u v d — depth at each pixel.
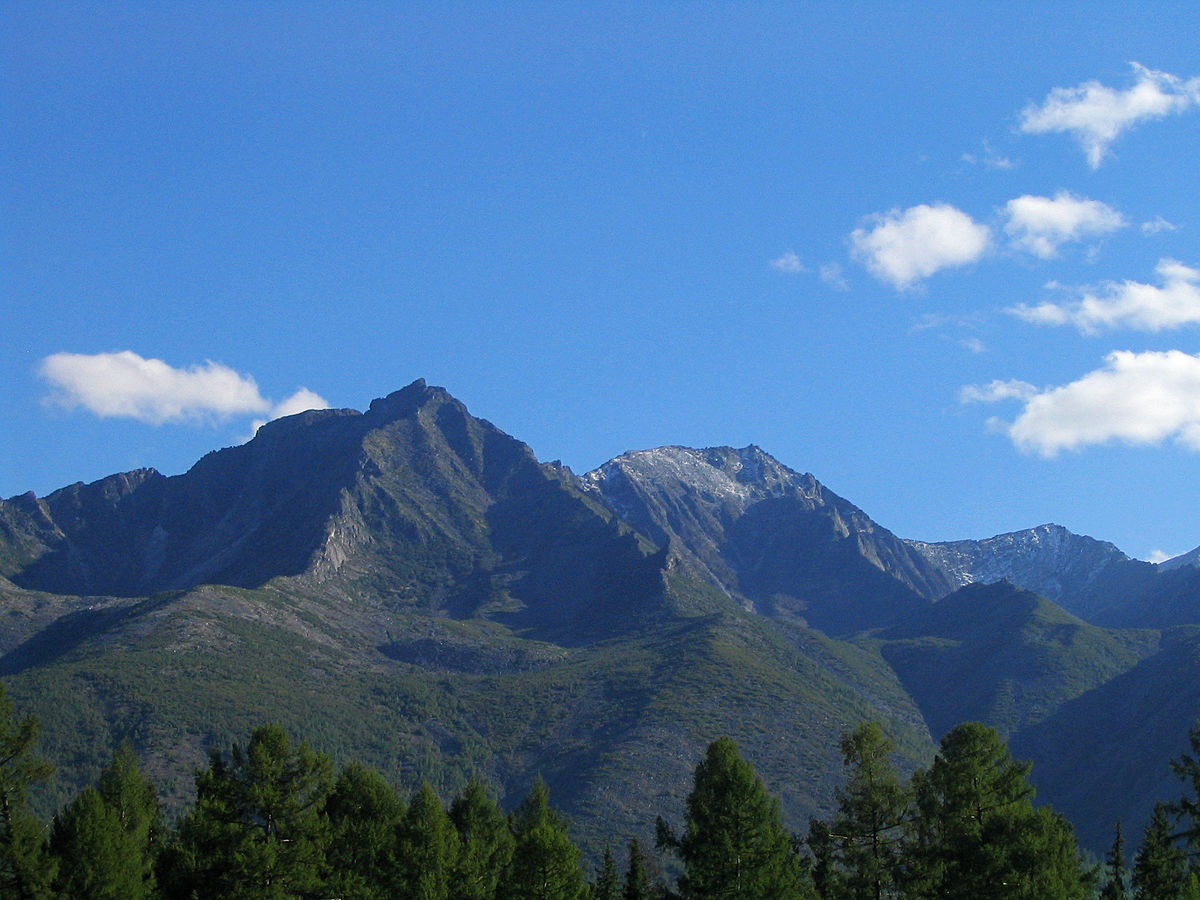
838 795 101.44
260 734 101.12
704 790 105.25
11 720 92.31
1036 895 94.75
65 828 92.81
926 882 97.62
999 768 103.94
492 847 115.25
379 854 104.50
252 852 94.38
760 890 101.69
